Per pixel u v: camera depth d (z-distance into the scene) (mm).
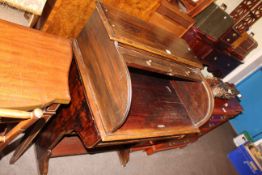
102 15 1602
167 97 2371
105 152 2457
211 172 3672
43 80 1271
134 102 2010
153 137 1877
